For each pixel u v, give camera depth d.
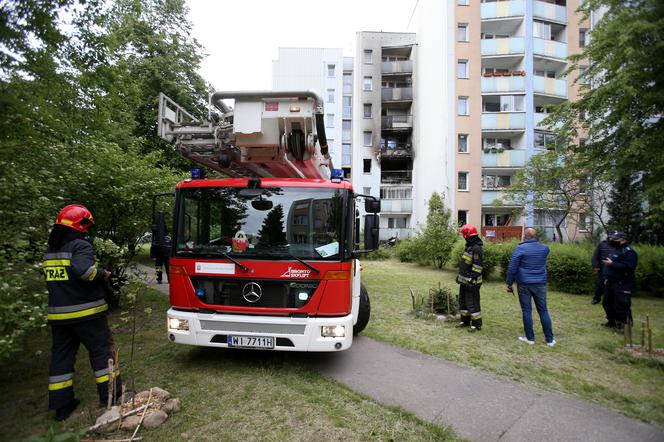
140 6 6.20
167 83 17.27
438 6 27.09
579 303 8.56
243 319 3.94
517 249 5.66
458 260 13.88
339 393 3.72
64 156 5.19
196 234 4.28
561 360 4.86
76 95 5.39
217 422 3.15
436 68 27.36
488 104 26.53
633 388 4.01
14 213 3.61
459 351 5.12
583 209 16.75
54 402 3.10
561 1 27.06
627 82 9.43
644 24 8.80
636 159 9.97
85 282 3.19
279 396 3.64
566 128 12.02
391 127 33.56
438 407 3.48
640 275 9.93
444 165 25.98
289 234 4.16
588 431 3.11
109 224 6.71
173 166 16.53
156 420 3.07
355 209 4.63
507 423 3.22
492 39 25.83
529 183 16.16
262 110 4.54
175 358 4.64
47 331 5.46
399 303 8.41
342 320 3.94
